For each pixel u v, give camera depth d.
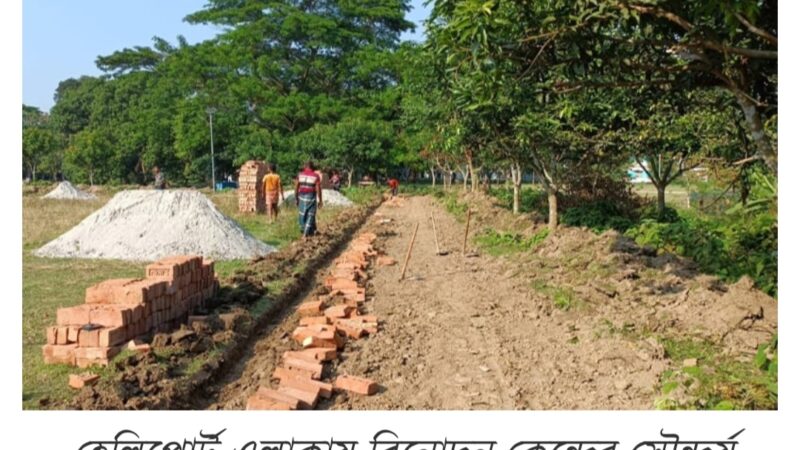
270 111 45.38
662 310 7.85
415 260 13.70
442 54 8.57
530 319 8.52
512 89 7.64
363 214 24.92
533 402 5.82
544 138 12.52
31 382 5.67
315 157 41.00
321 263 12.85
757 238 10.55
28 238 13.88
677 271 9.55
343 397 5.91
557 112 11.59
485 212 21.36
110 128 57.28
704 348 6.79
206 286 8.44
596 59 7.31
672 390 5.57
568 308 8.73
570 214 15.81
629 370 6.37
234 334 7.13
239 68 48.81
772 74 7.06
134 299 6.62
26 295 8.64
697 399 5.40
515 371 6.59
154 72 60.50
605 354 6.77
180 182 52.41
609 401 5.77
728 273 9.59
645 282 9.17
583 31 6.74
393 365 6.76
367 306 9.31
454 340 7.64
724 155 11.54
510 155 14.48
